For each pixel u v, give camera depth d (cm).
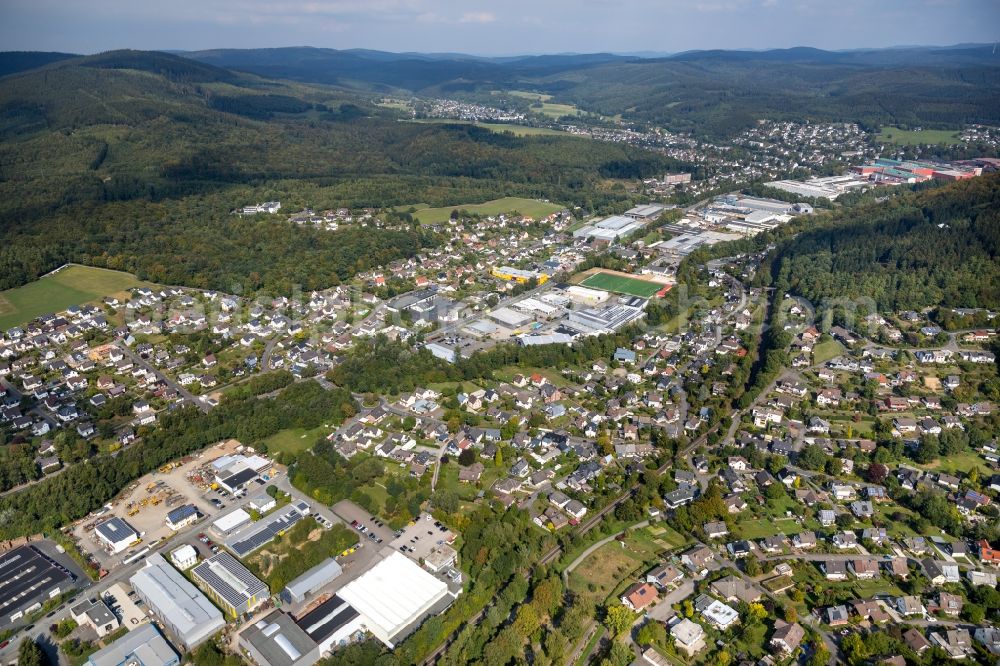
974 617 17212
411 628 17425
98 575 19275
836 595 18150
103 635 17325
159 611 17638
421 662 16562
